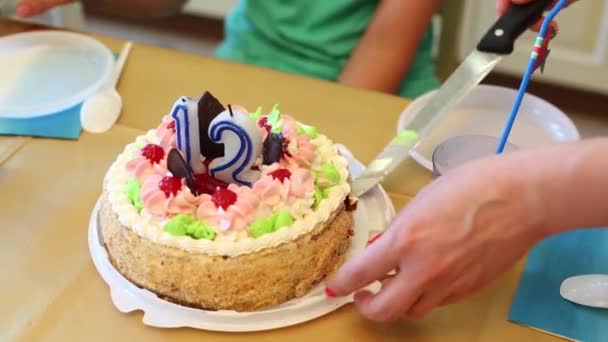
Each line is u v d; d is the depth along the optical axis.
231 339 0.76
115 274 0.79
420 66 1.29
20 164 0.93
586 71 1.95
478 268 0.70
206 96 0.80
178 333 0.76
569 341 0.76
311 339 0.76
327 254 0.79
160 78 1.07
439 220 0.68
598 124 2.02
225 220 0.76
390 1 1.21
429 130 0.89
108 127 0.98
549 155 0.68
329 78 1.27
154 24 2.35
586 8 1.83
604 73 1.94
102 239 0.83
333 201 0.80
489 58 0.87
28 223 0.86
